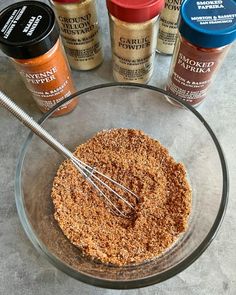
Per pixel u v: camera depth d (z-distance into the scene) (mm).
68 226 209
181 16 181
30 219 200
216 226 182
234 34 178
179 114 239
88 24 225
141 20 190
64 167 226
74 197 218
